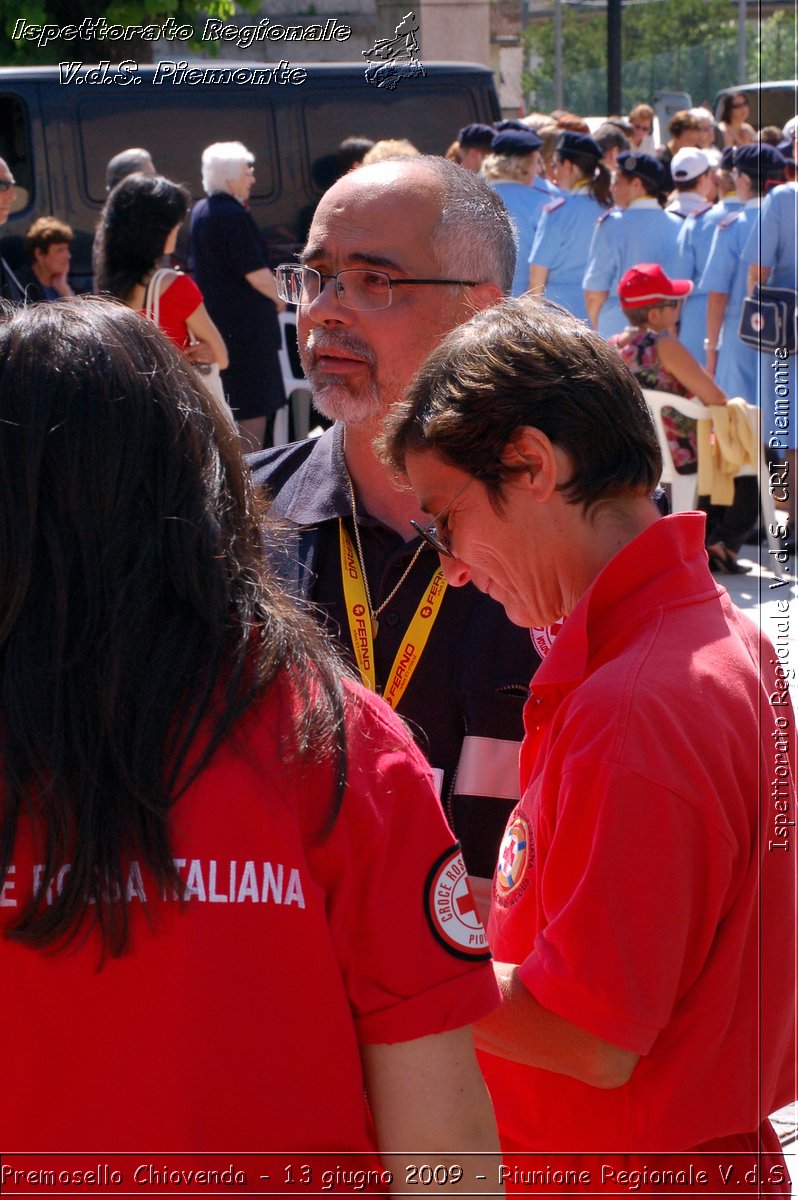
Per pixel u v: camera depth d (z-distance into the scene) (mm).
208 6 9508
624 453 1457
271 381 6648
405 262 1964
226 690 1117
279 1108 1088
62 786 1064
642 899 1288
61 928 1062
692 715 1337
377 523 1980
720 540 6328
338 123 7535
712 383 6035
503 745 1899
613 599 1457
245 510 1211
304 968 1105
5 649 1103
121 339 1142
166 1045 1073
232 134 7363
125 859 1074
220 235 6406
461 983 1176
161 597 1117
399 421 1534
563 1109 1419
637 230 7008
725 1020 1377
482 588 1615
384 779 1177
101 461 1097
